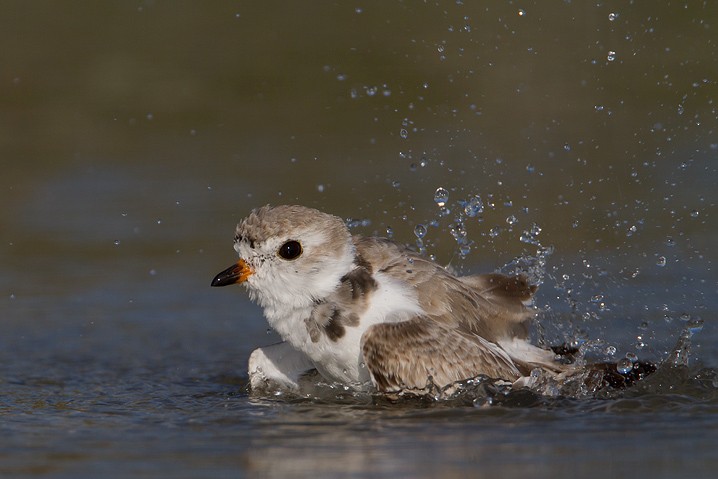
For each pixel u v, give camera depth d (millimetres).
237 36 22938
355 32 22062
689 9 20625
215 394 10086
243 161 19391
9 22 23500
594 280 13727
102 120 20969
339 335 9477
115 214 17281
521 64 20141
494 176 17766
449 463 7387
